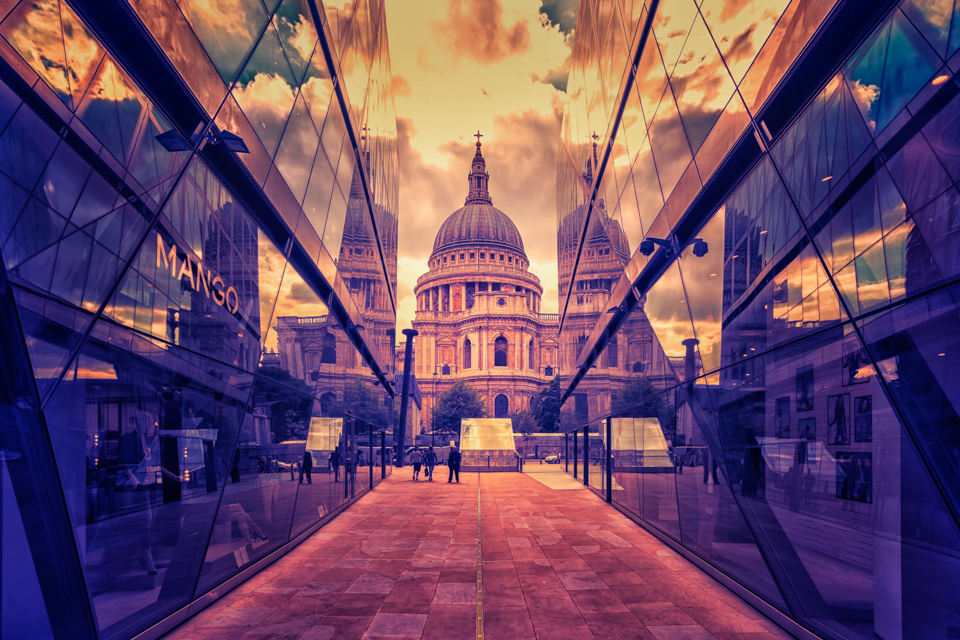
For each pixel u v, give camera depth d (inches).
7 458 123.1
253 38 256.5
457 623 222.1
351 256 561.6
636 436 472.4
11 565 124.3
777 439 208.5
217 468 250.5
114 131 154.5
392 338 1162.6
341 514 537.6
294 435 374.9
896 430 139.4
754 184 220.4
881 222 135.6
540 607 242.4
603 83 552.1
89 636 154.6
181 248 204.7
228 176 251.6
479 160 6063.0
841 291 157.8
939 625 125.6
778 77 182.1
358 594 262.2
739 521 254.7
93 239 146.0
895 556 142.3
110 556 165.9
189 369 217.0
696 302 298.7
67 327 138.6
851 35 144.2
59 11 129.0
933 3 110.7
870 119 137.6
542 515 530.0
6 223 111.7
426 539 403.2
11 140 112.3
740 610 237.3
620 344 533.6
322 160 402.6
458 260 5216.5
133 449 178.2
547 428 3053.6
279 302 334.0
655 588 272.5
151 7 159.2
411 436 2229.3
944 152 110.0
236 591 266.2
